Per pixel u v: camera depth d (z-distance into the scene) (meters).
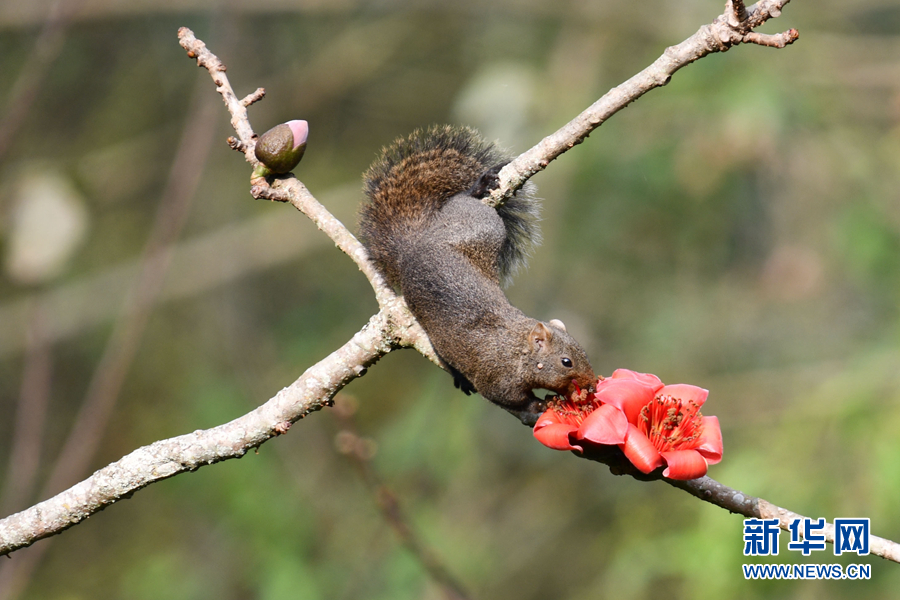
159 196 16.97
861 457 10.71
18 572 10.15
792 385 13.59
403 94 17.62
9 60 15.88
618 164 13.95
